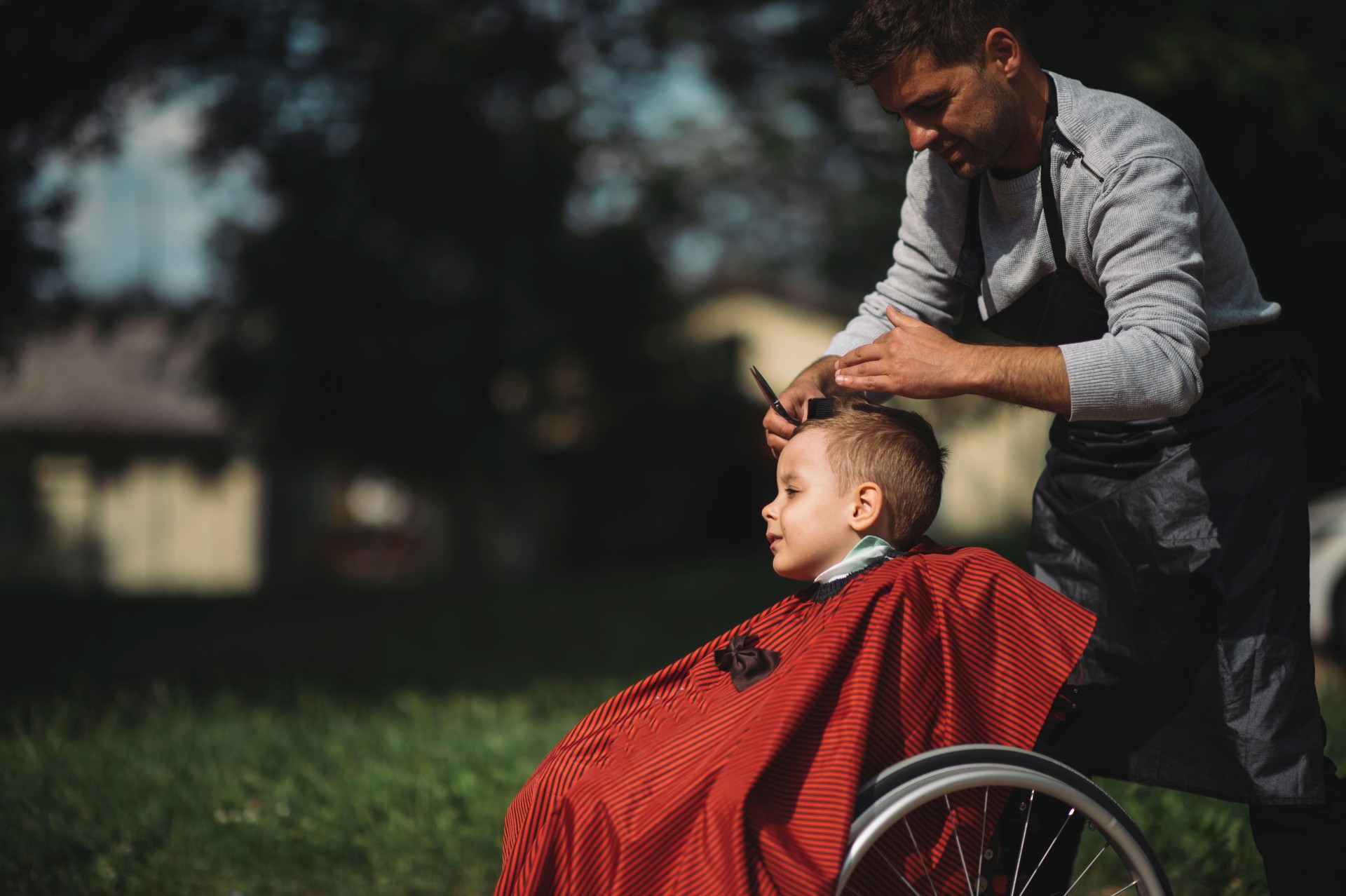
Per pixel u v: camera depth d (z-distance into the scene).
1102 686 2.25
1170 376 1.87
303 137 12.17
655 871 1.74
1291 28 6.89
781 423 2.28
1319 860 1.98
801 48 11.32
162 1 8.30
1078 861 3.11
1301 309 7.96
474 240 18.45
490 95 13.61
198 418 26.30
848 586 1.99
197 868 3.28
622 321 21.38
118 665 8.37
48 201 8.70
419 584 20.67
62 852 3.31
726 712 1.90
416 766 4.00
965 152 2.10
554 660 8.64
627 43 12.66
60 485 25.50
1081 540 2.32
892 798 1.74
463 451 20.56
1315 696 2.07
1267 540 2.10
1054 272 2.18
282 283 18.34
